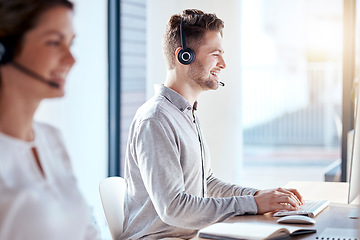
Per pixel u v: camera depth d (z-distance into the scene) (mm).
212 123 4652
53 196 1418
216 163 4680
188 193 2387
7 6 1338
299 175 7699
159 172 2211
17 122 1401
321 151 9734
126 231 2385
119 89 4895
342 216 2203
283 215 2199
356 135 2076
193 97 2514
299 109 9820
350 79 4133
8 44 1345
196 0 4664
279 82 9805
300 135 9828
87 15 4508
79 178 4469
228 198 2256
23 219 1329
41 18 1360
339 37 9203
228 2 4594
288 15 11375
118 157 4926
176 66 2473
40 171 1458
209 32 2463
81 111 4477
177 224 2207
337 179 4324
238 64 4660
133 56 5129
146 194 2354
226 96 4641
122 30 5043
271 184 7156
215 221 2201
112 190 2467
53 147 1569
